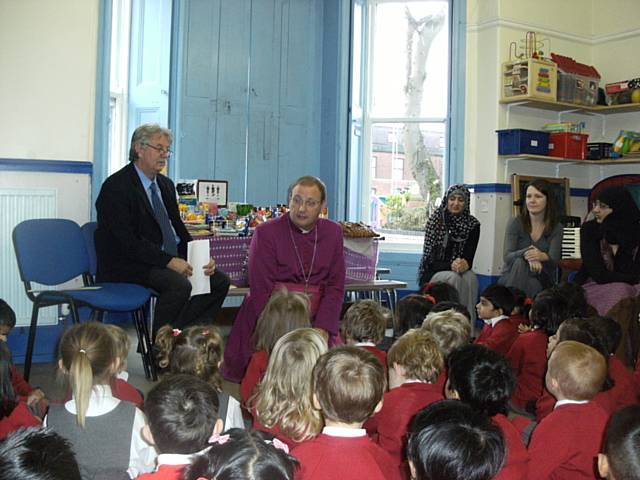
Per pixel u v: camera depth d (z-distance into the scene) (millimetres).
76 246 4172
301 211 3330
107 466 1921
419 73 6715
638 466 1380
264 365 2562
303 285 3424
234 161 6207
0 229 4293
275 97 6398
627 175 6469
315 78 6578
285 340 2031
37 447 1112
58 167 4527
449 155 6418
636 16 6324
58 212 4551
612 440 1436
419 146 6738
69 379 2049
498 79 6117
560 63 6188
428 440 1437
